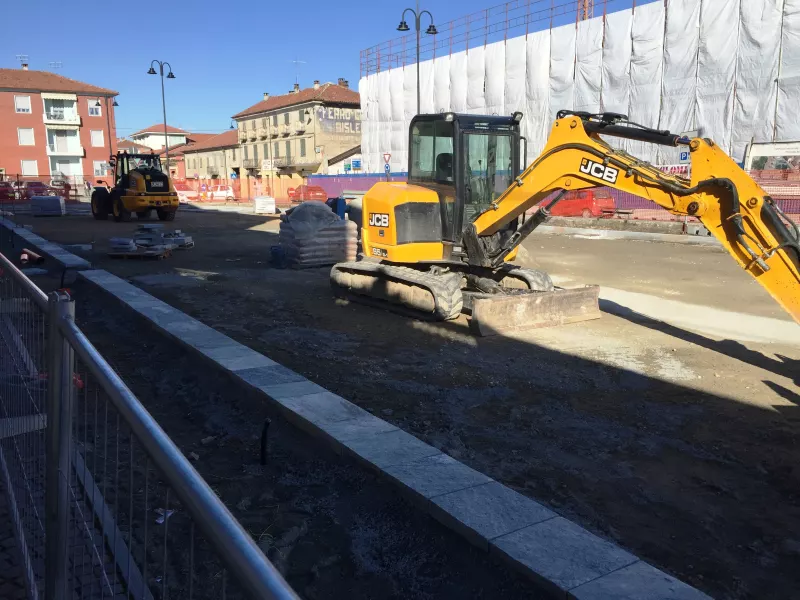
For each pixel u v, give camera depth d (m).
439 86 38.94
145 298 9.85
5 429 3.81
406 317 9.41
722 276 13.02
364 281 10.05
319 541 3.80
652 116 27.75
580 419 5.57
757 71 24.11
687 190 6.21
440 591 3.35
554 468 4.66
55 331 2.44
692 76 26.19
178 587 3.21
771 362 7.19
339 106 61.09
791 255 5.82
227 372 6.36
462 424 5.44
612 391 6.25
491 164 9.12
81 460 2.71
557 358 7.30
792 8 22.91
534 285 8.98
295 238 13.77
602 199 25.27
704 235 19.20
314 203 14.37
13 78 61.19
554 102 32.09
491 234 8.72
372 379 6.57
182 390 6.46
